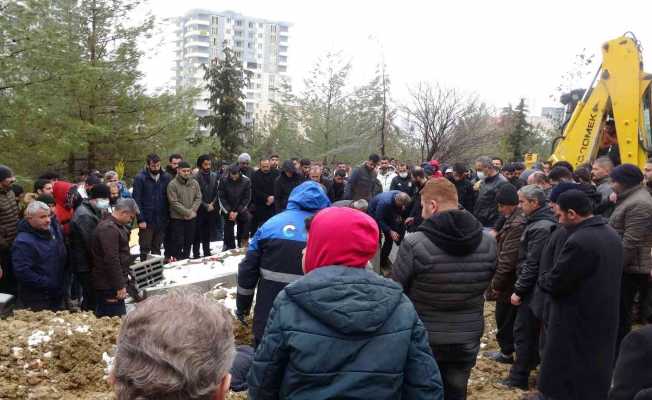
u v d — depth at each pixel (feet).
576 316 13.57
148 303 4.86
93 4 58.03
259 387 7.69
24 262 19.48
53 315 17.20
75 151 53.01
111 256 19.36
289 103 112.98
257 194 38.96
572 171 28.58
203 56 410.11
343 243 7.95
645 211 19.38
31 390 13.88
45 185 25.86
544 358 14.25
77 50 52.95
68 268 23.79
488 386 17.79
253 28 427.33
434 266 12.18
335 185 41.37
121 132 59.82
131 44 59.57
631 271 19.56
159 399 4.38
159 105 62.39
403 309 7.82
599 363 13.53
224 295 24.47
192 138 68.18
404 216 32.91
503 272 19.01
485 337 22.58
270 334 7.66
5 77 40.91
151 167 31.42
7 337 15.08
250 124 122.62
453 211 12.39
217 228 42.01
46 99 43.57
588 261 13.26
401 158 118.11
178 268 29.19
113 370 4.60
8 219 23.48
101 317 18.80
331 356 7.27
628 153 31.63
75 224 21.13
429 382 7.69
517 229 18.76
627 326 20.11
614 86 31.99
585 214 13.71
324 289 7.47
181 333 4.53
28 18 41.68
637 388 6.98
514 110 139.85
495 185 30.04
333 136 108.06
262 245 14.12
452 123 118.73
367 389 7.22
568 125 35.27
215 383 4.66
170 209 32.24
